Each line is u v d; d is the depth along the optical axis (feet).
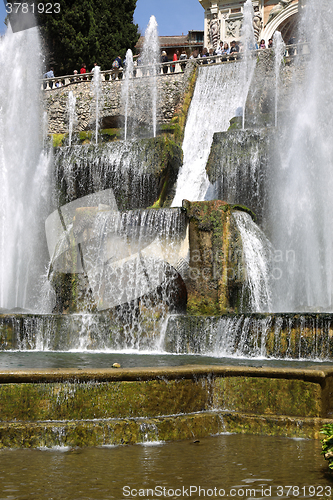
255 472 12.87
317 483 12.09
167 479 12.30
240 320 31.81
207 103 71.36
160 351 35.27
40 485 11.81
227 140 54.85
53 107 79.36
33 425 15.29
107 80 77.36
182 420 16.46
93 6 103.09
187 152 67.97
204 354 33.17
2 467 13.14
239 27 104.01
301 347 29.30
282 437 16.46
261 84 66.13
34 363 25.40
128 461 13.74
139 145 57.47
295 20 99.50
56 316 35.70
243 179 54.03
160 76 74.23
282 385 17.61
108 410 16.58
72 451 14.67
